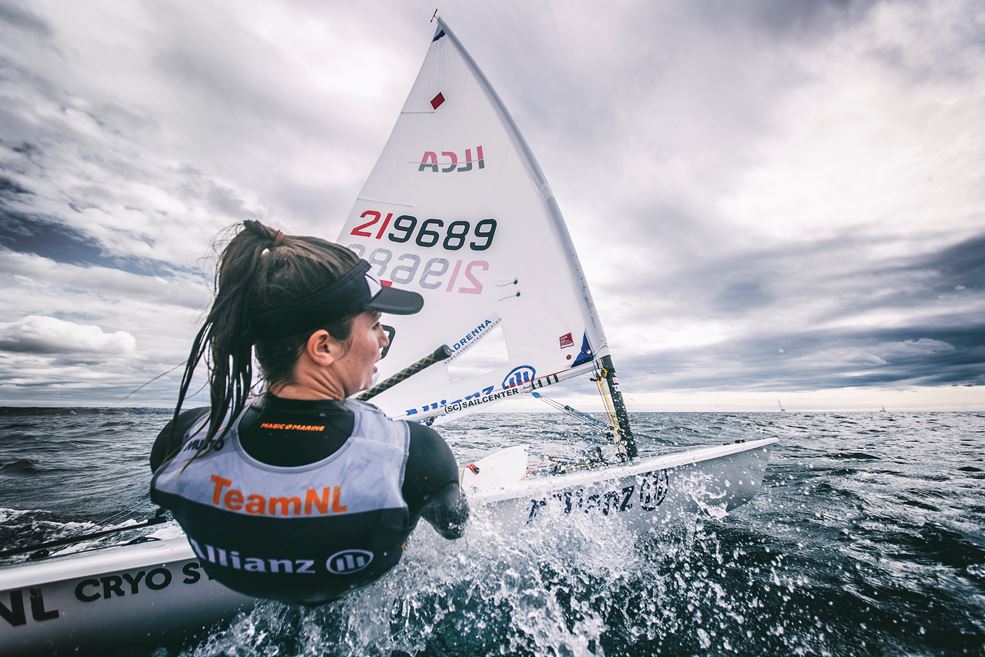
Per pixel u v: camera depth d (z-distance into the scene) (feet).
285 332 2.02
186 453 2.00
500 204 8.09
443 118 8.61
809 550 6.38
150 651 4.12
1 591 3.87
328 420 2.01
